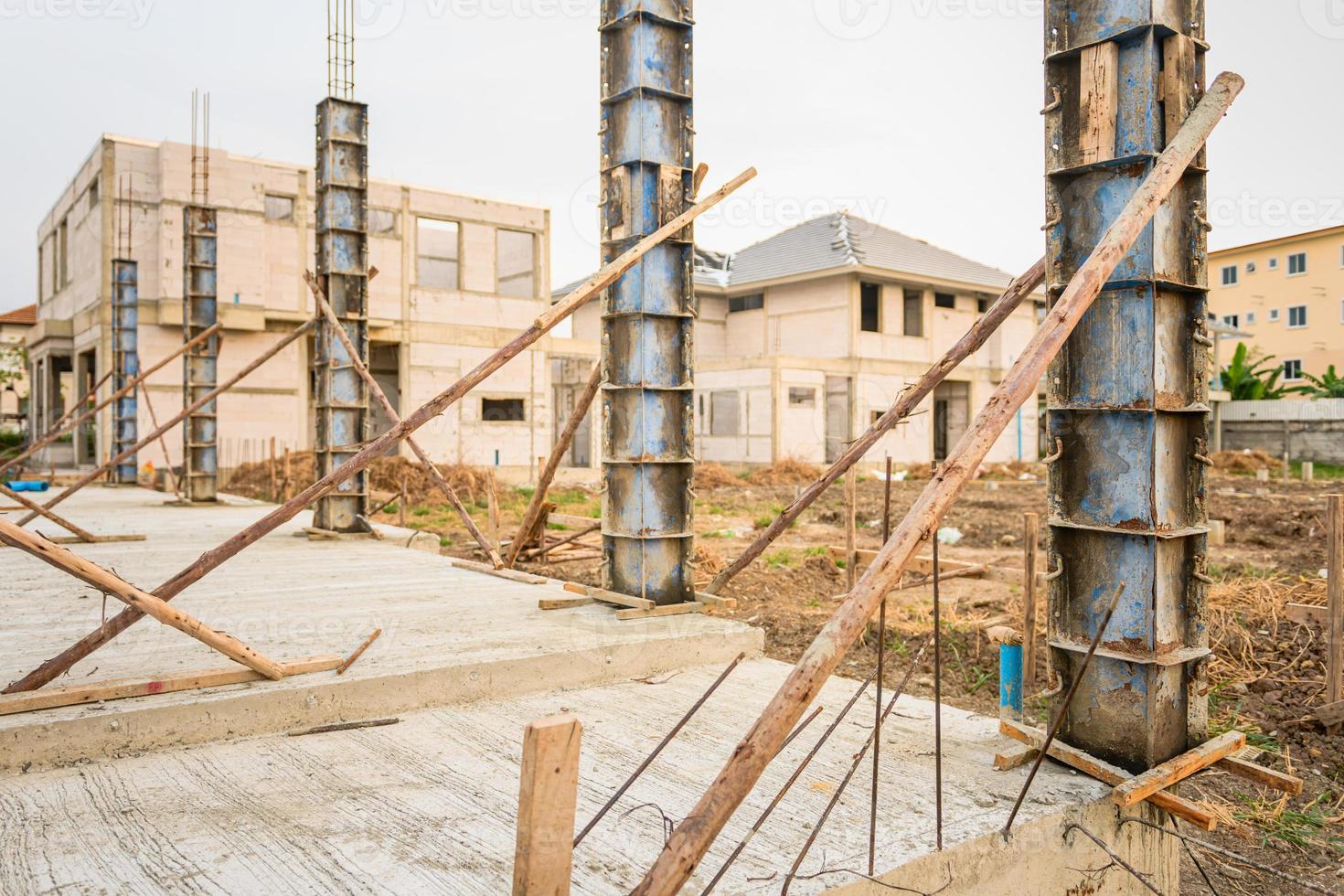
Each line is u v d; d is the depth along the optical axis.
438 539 10.30
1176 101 3.27
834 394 36.12
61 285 28.42
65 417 12.95
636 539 5.83
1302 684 6.55
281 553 9.03
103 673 4.18
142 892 2.48
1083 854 3.19
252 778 3.36
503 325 29.67
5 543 3.48
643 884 1.90
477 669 4.42
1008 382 2.46
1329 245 43.69
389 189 27.33
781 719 2.00
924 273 36.62
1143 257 3.23
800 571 11.24
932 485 2.31
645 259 5.79
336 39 10.58
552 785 1.83
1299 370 44.84
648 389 5.80
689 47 6.02
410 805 3.12
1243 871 4.49
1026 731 3.66
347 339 9.45
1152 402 3.20
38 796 3.16
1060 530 3.47
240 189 24.38
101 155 22.95
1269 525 15.07
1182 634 3.43
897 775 3.42
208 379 15.19
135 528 11.02
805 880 2.59
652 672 4.98
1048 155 3.48
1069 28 3.45
